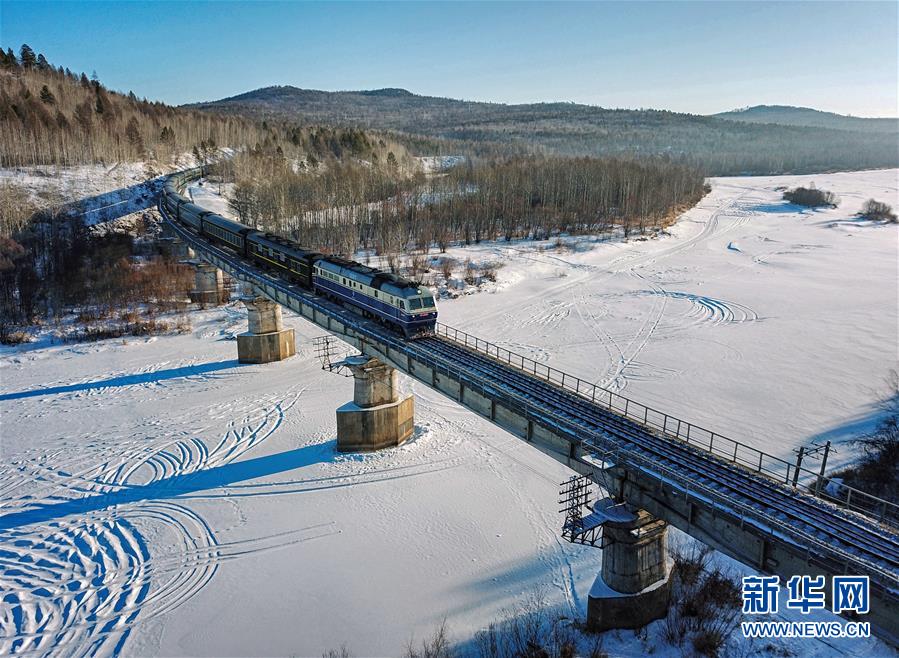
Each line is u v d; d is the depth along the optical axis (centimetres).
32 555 3772
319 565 3625
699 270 11225
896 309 8375
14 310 8494
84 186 13338
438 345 4422
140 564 3678
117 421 5638
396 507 4178
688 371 6450
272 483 4512
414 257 11375
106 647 3061
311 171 16700
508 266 11131
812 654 2850
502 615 3203
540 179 16338
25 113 15062
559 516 4050
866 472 4278
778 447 4853
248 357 7025
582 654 2873
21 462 4909
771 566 2189
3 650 3044
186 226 9375
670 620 3053
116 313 8762
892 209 18000
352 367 4822
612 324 8156
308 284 5897
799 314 8312
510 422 3422
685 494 2464
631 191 16388
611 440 2864
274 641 3073
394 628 3141
